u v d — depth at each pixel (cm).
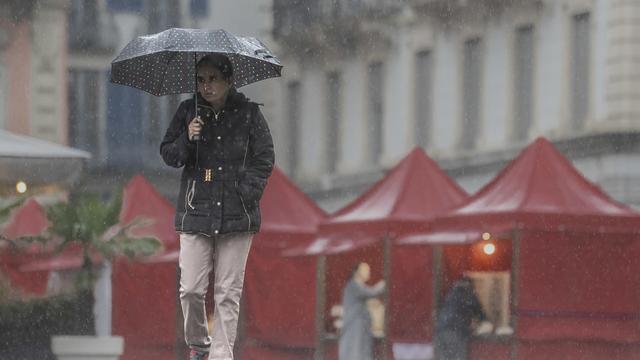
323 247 4959
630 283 4853
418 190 5044
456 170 8869
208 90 1941
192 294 1966
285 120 10331
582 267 4822
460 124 8869
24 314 3975
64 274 4053
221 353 1955
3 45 9162
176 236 4909
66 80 9344
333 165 9988
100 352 3712
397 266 5612
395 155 9400
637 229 4544
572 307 4822
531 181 4619
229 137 1953
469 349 4688
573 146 7975
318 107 10094
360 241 4931
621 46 7731
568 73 8056
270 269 5012
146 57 2067
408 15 9294
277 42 10356
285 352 4991
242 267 1975
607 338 4822
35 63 9238
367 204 5066
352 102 9812
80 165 4956
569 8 8038
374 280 5894
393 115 9450
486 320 4769
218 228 1939
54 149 4953
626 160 7706
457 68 8894
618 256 4844
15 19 9169
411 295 5562
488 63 8662
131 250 4028
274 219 5066
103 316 4000
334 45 9931
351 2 9838
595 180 7831
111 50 9756
